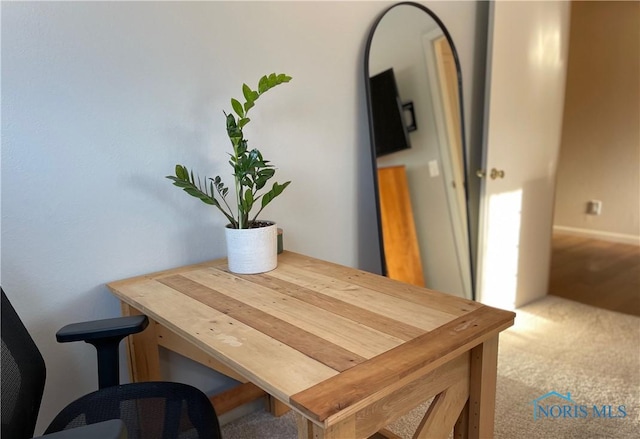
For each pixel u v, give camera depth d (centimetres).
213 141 166
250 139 174
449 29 238
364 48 203
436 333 105
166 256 162
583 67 440
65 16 133
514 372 214
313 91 189
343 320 113
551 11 268
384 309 119
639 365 219
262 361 94
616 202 441
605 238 452
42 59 131
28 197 133
